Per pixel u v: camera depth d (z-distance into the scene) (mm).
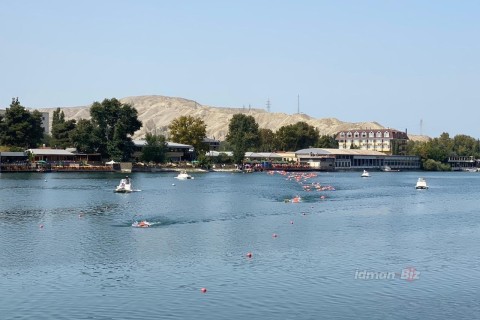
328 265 56344
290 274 52781
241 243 67188
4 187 146125
